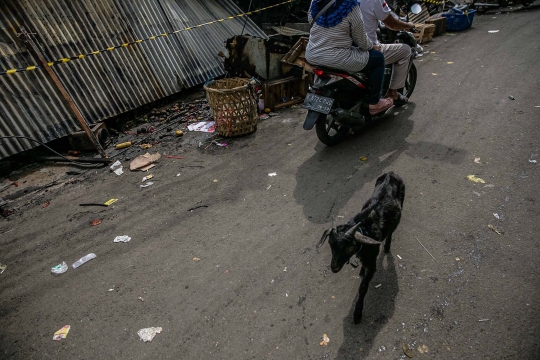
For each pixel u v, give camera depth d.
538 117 4.62
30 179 4.68
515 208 3.22
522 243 2.86
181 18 7.18
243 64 6.10
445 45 8.64
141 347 2.46
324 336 2.38
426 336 2.31
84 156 5.09
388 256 2.92
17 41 4.95
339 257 2.24
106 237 3.54
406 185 3.73
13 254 3.46
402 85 4.96
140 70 6.25
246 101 5.06
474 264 2.75
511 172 3.70
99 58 5.75
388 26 4.64
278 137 5.17
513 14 11.19
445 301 2.51
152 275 3.02
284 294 2.71
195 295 2.79
